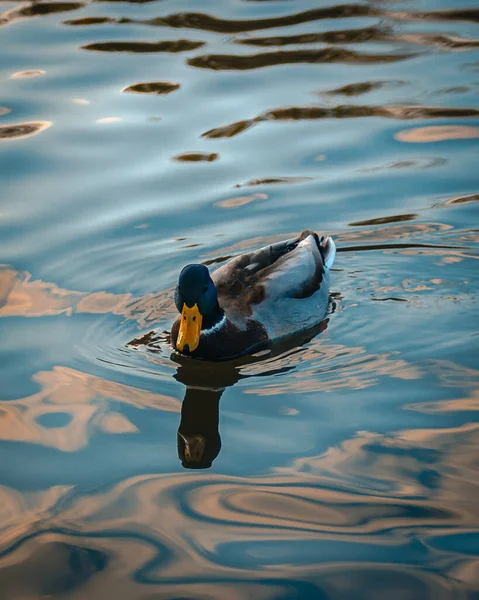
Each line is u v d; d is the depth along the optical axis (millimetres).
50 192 14266
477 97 16672
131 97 17266
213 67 18391
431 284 11906
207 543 7332
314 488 7953
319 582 6848
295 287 11312
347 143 15531
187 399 9609
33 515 7750
